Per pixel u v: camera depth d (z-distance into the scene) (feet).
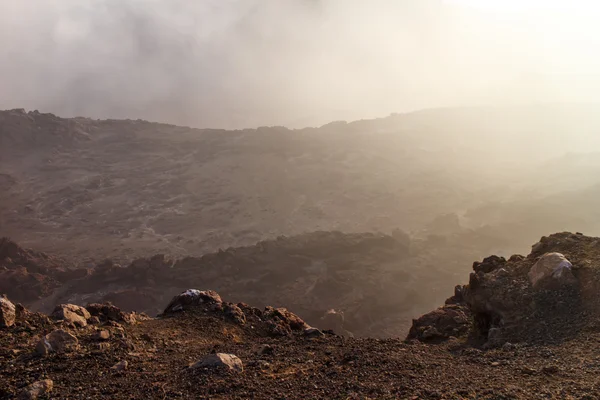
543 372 22.21
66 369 24.04
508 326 30.48
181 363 25.52
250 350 28.35
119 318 33.42
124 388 21.76
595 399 18.42
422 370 23.68
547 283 31.91
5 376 23.13
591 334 26.55
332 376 22.88
